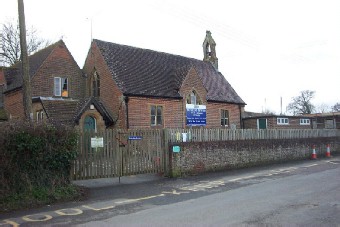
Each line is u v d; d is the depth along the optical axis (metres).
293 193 10.83
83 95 28.28
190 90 29.19
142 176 14.86
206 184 13.25
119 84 25.47
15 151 9.98
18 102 26.38
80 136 12.95
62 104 24.03
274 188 11.91
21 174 10.08
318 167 18.78
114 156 13.92
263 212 8.30
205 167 17.17
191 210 8.74
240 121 34.69
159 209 8.96
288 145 23.41
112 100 25.75
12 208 9.22
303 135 26.02
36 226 7.50
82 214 8.55
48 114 22.42
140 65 29.06
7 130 9.89
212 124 31.11
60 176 11.09
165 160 15.55
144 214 8.42
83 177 12.95
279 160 22.38
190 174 16.17
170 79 29.66
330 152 28.53
